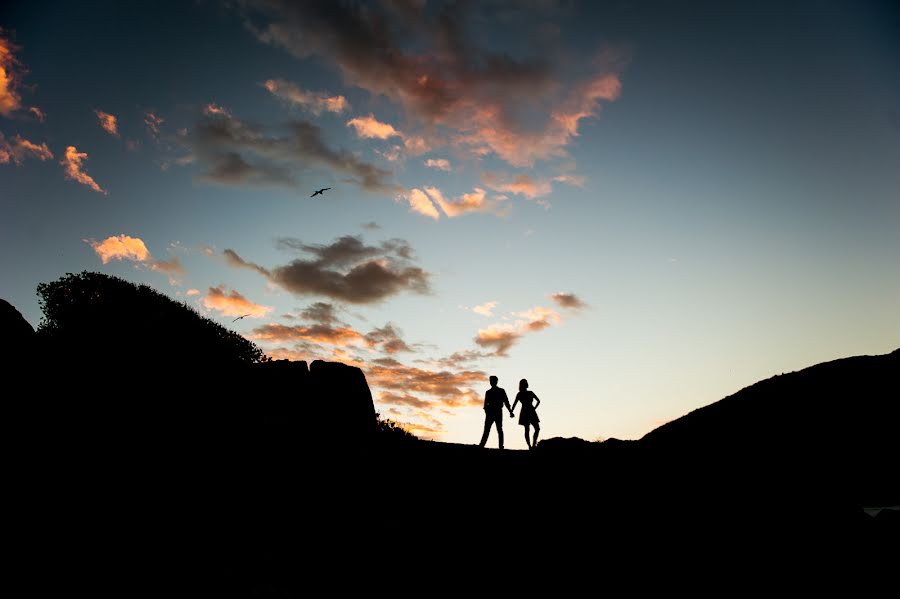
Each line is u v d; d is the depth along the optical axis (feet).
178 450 28.58
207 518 22.63
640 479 34.71
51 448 23.98
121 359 40.06
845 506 28.27
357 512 27.86
